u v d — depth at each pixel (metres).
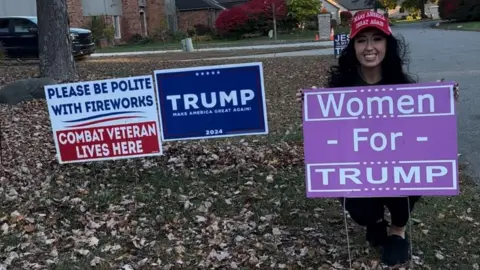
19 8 29.02
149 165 5.93
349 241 3.96
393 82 3.46
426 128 3.32
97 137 5.34
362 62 3.41
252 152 6.49
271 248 3.91
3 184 5.56
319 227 4.27
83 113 5.31
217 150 6.57
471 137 6.87
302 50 24.81
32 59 20.84
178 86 5.06
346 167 3.43
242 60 19.20
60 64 12.45
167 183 5.36
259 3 41.91
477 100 9.27
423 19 73.44
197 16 47.12
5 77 14.49
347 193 3.44
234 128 5.09
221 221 4.46
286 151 6.53
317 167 3.46
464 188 5.02
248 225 4.36
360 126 3.38
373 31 3.36
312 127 3.43
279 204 4.75
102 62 19.64
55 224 4.51
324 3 61.00
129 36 39.84
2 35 20.80
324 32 35.91
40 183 5.54
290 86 12.38
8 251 4.03
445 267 3.57
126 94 5.22
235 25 42.00
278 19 42.31
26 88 10.67
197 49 29.78
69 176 5.70
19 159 6.55
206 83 5.03
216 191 5.17
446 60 16.08
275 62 17.92
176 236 4.23
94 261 3.82
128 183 5.44
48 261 3.85
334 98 3.39
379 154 3.38
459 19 45.84
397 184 3.38
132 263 3.80
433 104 3.29
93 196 5.04
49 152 6.86
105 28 35.59
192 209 4.71
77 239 4.18
